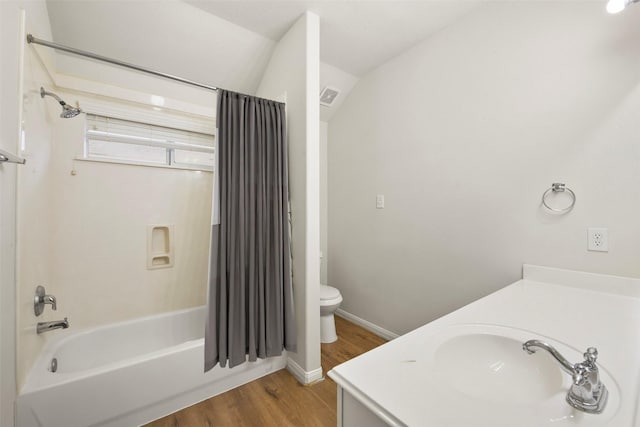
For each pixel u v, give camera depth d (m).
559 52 1.38
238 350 1.62
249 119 1.69
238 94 1.65
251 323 1.65
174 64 2.03
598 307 1.07
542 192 1.44
